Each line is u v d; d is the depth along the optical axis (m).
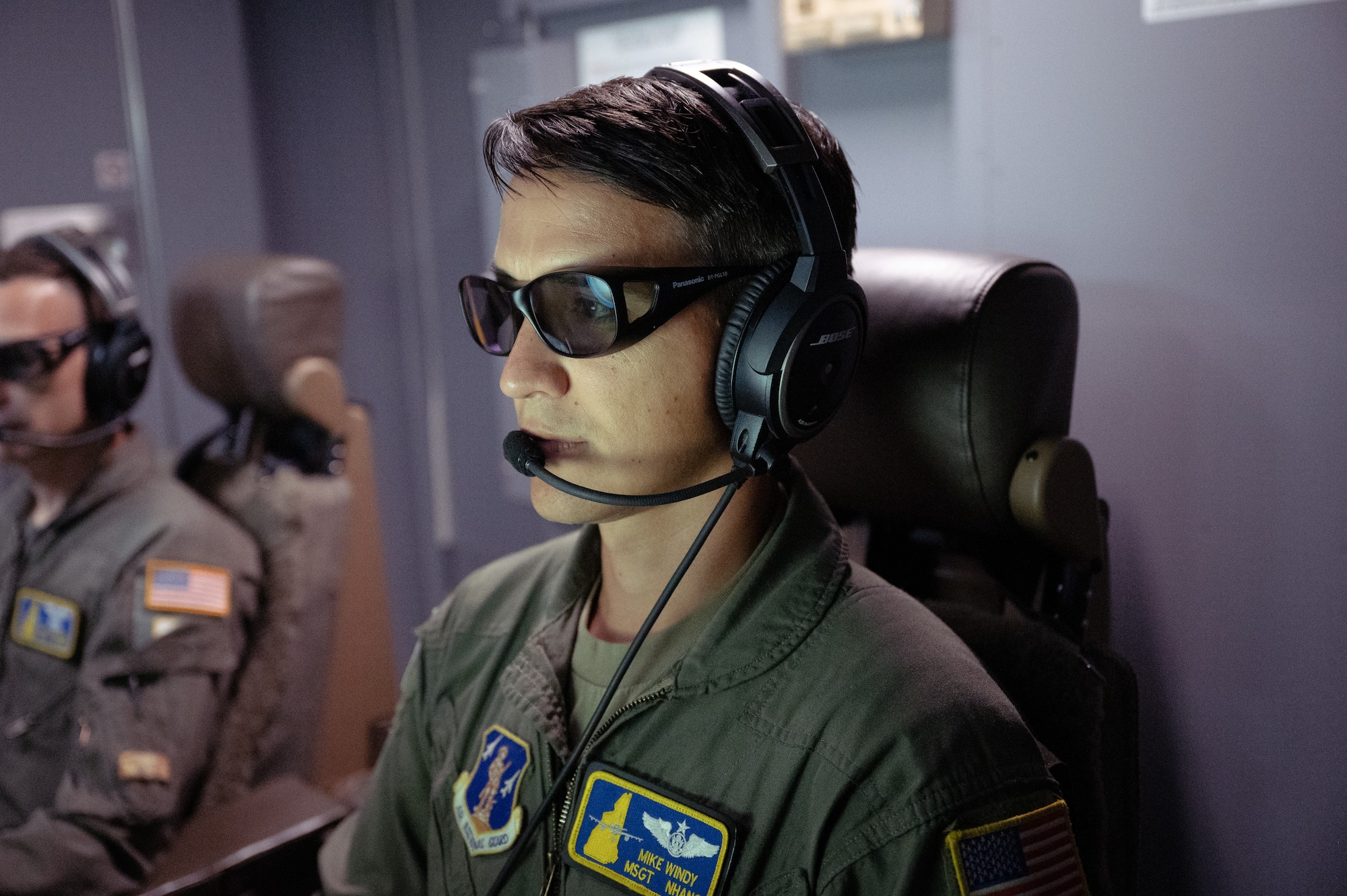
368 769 1.85
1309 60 1.08
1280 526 1.16
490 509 2.70
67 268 1.47
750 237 0.67
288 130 2.64
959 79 1.38
